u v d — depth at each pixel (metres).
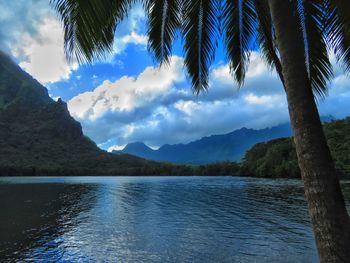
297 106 3.35
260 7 5.40
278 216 30.41
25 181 95.50
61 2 4.15
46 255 18.31
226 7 6.89
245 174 120.88
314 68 6.24
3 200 45.44
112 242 21.14
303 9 5.88
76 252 18.89
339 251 2.97
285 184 74.50
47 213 33.56
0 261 17.17
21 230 24.94
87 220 29.52
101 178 126.19
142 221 28.78
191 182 90.94
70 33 4.22
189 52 7.27
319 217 3.09
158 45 7.21
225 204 40.16
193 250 19.14
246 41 7.22
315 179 3.16
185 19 6.99
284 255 17.92
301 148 3.29
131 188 69.06
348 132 81.44
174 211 34.62
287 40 3.49
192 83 7.50
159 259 17.52
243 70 7.40
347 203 33.47
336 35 5.48
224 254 18.25
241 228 25.06
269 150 110.88
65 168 146.25
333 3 5.15
